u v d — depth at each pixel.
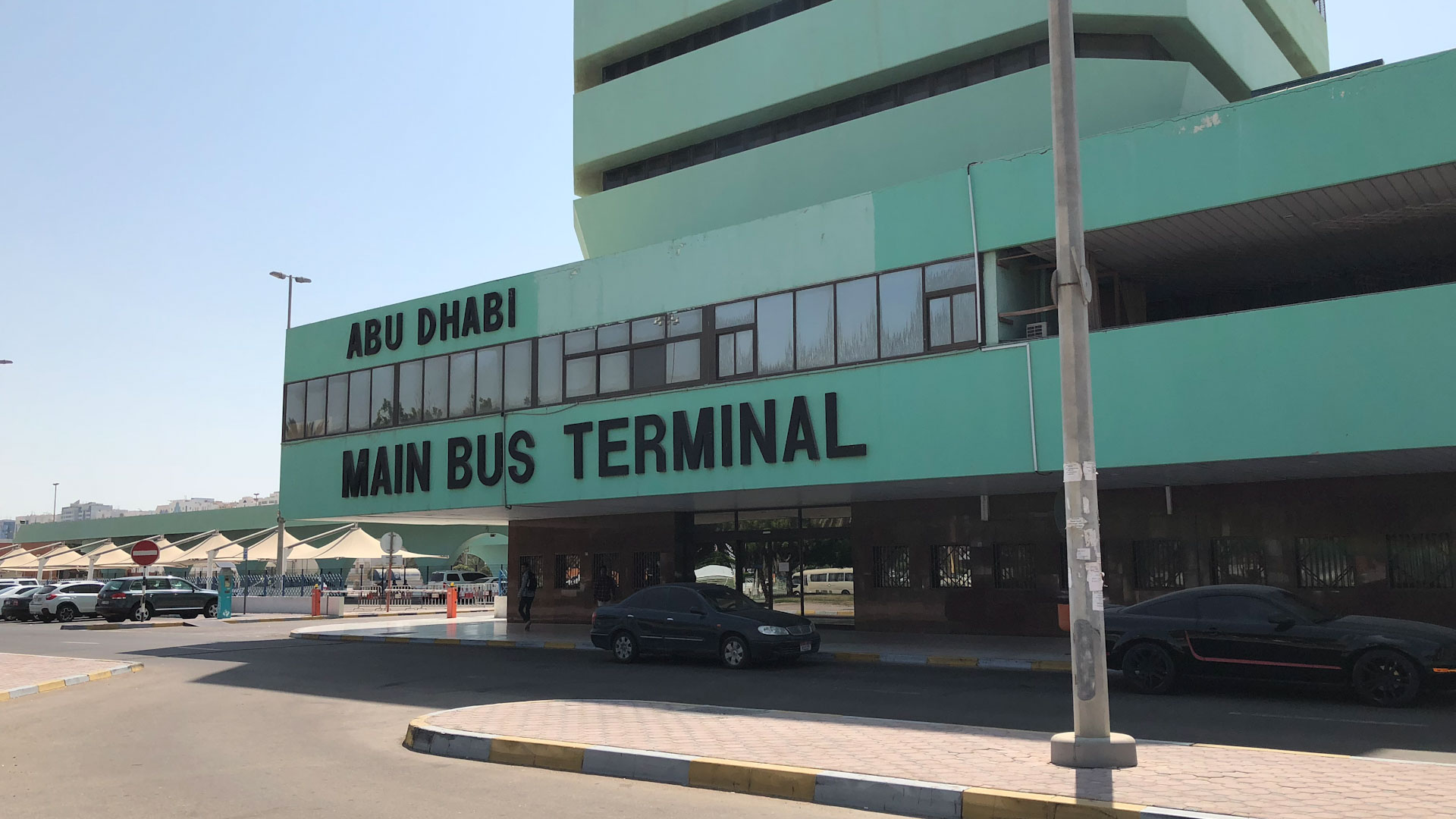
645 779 8.80
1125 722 11.37
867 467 18.77
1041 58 23.97
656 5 29.95
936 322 18.30
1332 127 14.73
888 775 7.88
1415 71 14.19
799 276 20.12
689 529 28.36
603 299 23.27
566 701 12.99
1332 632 12.50
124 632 31.45
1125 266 19.20
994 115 23.61
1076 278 8.66
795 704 13.25
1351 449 14.24
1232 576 19.66
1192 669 13.38
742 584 27.14
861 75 25.70
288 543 48.62
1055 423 16.80
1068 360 8.61
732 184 27.55
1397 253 18.45
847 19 26.12
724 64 28.25
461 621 33.50
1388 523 18.06
